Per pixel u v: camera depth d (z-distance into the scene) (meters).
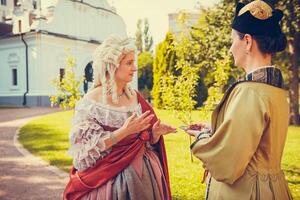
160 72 21.42
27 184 5.48
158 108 21.80
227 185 1.80
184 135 10.24
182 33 6.54
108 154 2.16
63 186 5.36
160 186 2.27
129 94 2.35
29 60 26.22
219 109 1.83
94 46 30.12
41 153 7.84
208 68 12.74
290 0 11.31
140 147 2.22
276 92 1.73
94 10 30.89
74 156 2.14
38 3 29.38
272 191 1.74
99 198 2.11
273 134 1.74
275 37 1.74
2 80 27.75
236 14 1.88
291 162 6.77
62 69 27.31
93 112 2.15
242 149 1.65
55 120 15.27
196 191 4.85
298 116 13.66
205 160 1.77
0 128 12.82
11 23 30.91
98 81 2.29
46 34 25.95
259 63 1.78
